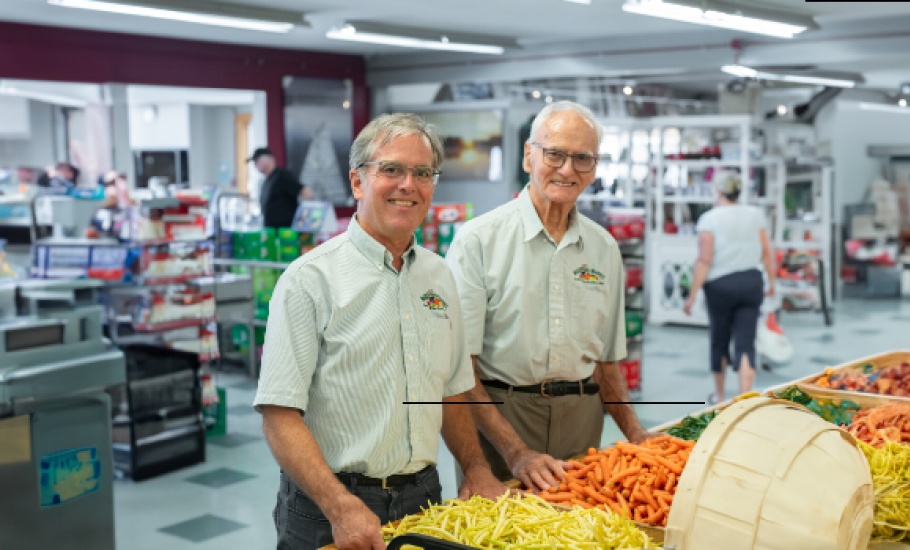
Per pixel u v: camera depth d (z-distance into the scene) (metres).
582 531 2.19
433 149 2.36
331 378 2.34
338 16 8.89
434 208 7.41
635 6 7.07
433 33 9.67
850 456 2.03
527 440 3.11
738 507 1.94
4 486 3.65
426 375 2.44
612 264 3.23
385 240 2.39
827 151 14.02
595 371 3.36
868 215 14.68
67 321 3.89
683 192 11.04
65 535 3.89
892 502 2.58
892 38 9.02
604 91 13.15
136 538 4.75
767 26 8.14
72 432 3.90
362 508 2.18
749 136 10.64
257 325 8.62
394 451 2.38
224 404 6.69
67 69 9.41
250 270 8.59
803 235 12.48
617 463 2.73
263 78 11.30
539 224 3.04
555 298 3.06
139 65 10.02
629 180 11.29
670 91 14.89
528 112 11.93
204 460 6.08
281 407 2.27
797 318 11.98
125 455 5.71
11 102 10.88
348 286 2.34
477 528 2.23
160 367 5.79
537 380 3.09
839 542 1.91
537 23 9.40
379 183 2.31
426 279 2.49
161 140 14.49
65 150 10.57
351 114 12.31
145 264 6.26
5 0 7.70
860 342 10.20
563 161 2.93
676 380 8.22
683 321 11.12
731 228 6.94
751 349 7.02
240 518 5.06
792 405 2.16
